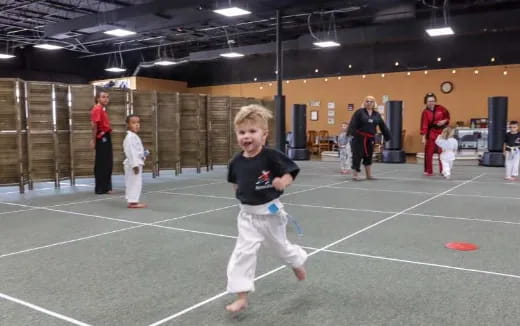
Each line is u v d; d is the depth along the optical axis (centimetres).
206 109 1180
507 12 1459
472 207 631
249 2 1257
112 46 2286
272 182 269
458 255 395
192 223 534
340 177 1023
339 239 453
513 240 447
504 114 1277
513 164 952
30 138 855
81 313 275
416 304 286
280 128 1355
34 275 348
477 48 1783
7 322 263
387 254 399
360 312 274
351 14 1666
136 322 262
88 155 942
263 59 2266
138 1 1586
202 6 1262
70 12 1698
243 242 271
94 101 939
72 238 465
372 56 2000
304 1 1287
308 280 332
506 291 307
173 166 1095
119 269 362
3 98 802
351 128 960
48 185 933
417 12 1606
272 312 275
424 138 1046
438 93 1864
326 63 2112
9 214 601
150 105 1041
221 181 968
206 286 322
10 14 1673
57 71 2217
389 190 807
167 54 2352
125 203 685
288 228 503
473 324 256
